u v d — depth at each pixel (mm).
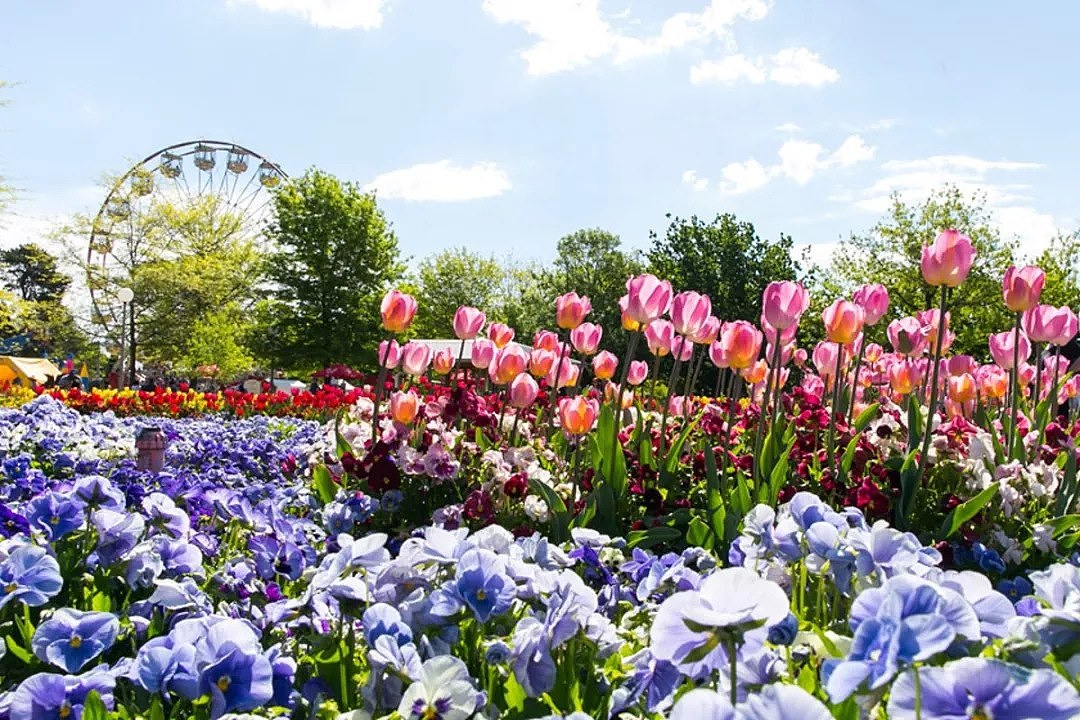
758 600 1334
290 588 2863
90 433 7496
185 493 3996
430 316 61844
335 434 5016
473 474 4637
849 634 1745
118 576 2656
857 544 1812
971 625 1269
